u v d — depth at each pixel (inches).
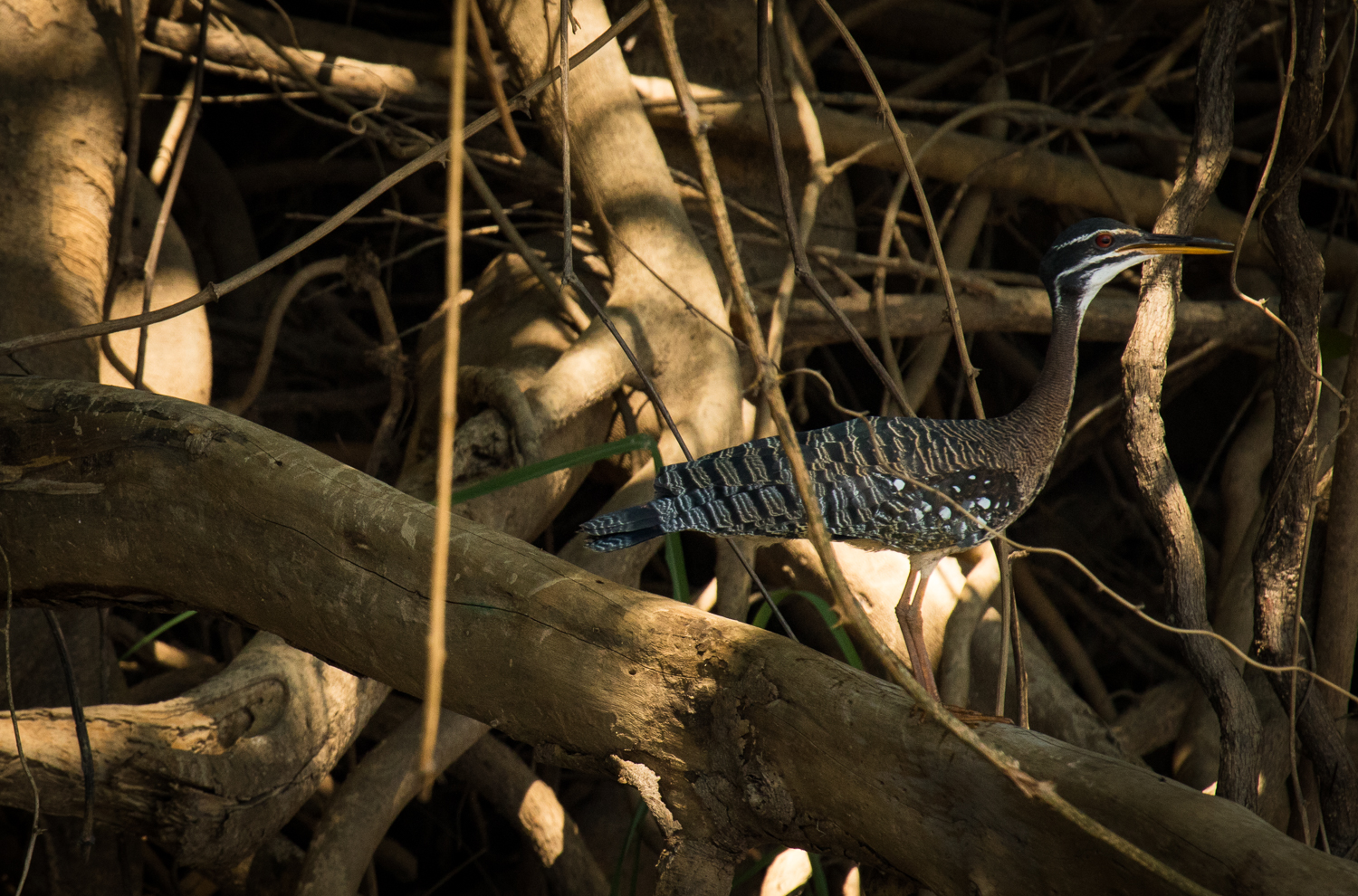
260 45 516.1
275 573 242.7
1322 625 326.6
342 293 683.4
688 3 537.3
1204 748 394.6
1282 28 571.2
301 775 303.6
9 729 269.3
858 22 593.6
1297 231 283.7
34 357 341.7
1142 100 562.3
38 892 383.9
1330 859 147.0
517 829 408.5
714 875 215.3
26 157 381.4
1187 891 136.7
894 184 616.4
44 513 259.3
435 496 364.2
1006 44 619.8
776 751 199.6
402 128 523.5
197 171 599.8
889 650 149.8
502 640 224.2
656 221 431.8
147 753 276.8
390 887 502.0
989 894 178.5
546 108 449.7
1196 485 589.9
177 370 426.9
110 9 420.5
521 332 462.6
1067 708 378.9
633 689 212.7
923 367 507.2
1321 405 411.2
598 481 458.6
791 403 506.6
